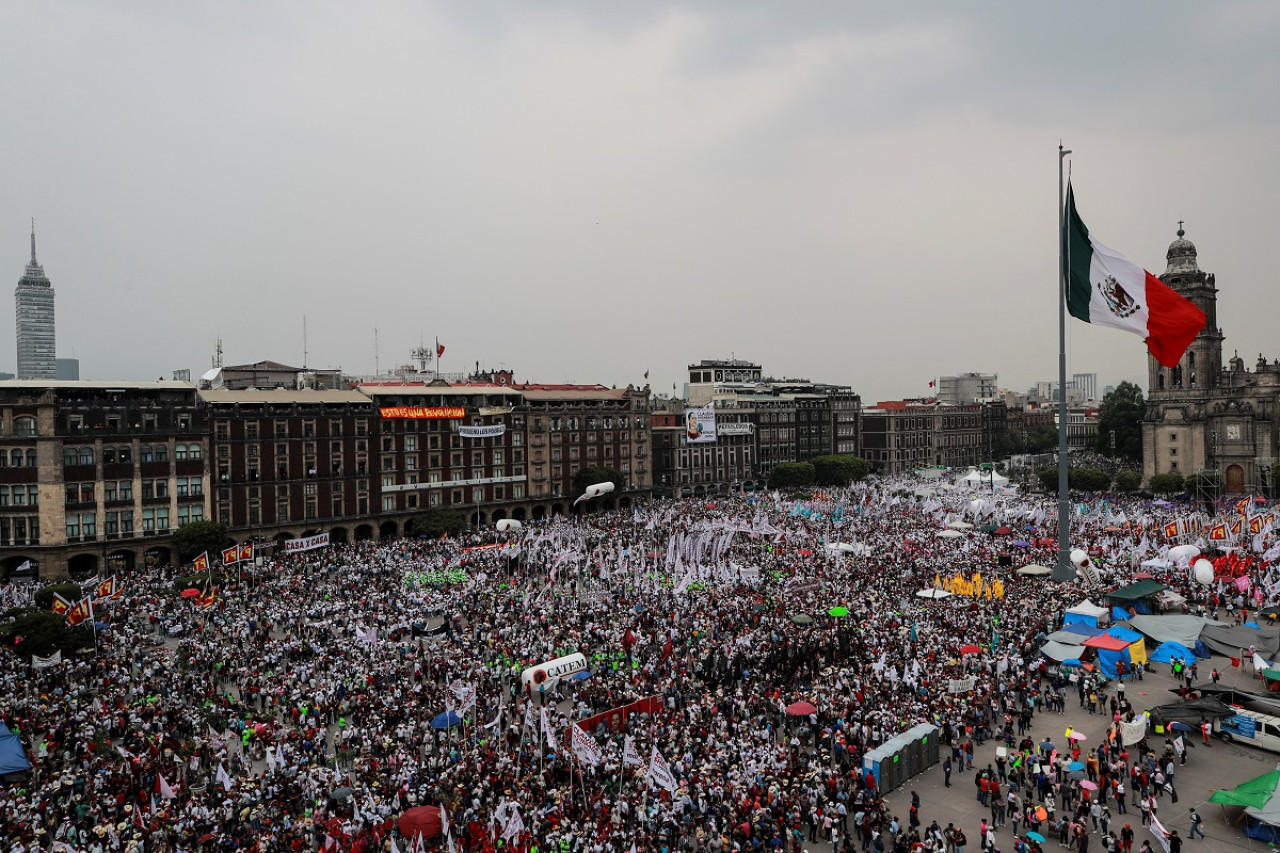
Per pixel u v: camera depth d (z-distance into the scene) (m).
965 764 56.22
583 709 61.41
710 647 76.44
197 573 105.44
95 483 129.88
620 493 199.00
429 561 117.94
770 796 47.50
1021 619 81.06
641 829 45.25
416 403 168.88
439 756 55.66
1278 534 123.62
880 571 103.62
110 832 44.03
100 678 71.44
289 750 56.44
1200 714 59.06
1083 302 76.81
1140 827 48.69
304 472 152.62
